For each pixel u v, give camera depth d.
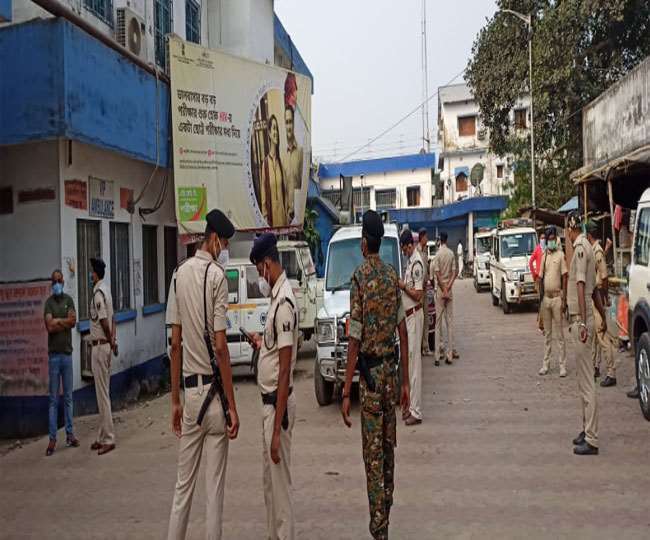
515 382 10.44
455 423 8.15
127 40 10.56
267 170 13.88
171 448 7.77
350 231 11.73
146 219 11.96
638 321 8.26
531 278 19.80
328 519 5.33
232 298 11.77
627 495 5.58
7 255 9.10
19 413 8.92
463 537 4.87
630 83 15.82
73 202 9.35
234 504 5.77
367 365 4.77
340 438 7.77
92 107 8.64
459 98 46.78
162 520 5.54
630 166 13.12
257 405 9.84
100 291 7.73
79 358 9.48
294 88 14.89
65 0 9.23
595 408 6.69
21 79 8.07
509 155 37.16
